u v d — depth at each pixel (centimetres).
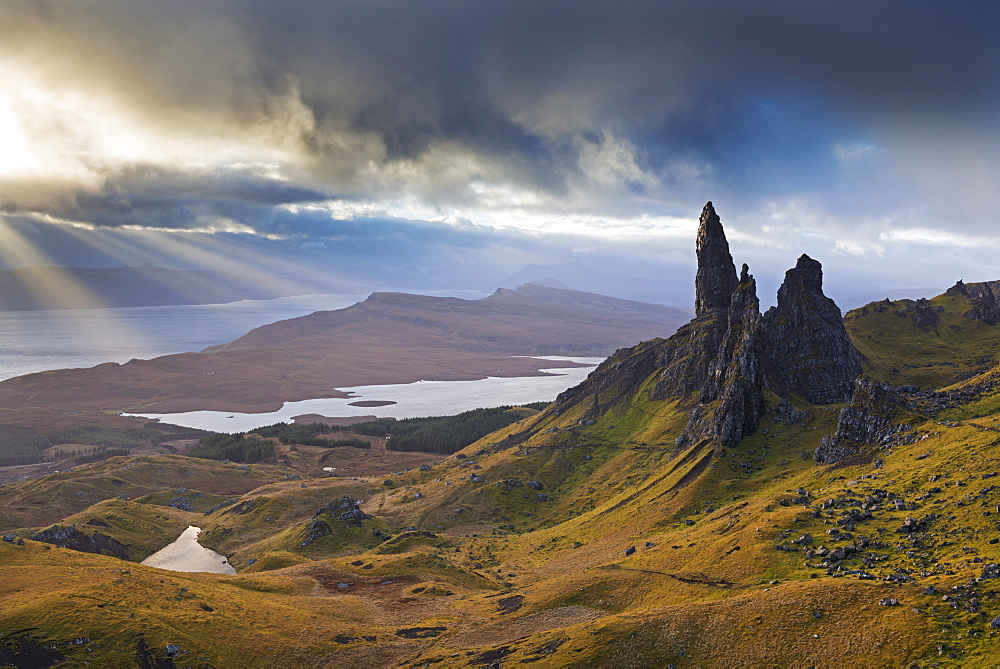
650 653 12244
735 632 12106
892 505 15738
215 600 17838
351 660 15000
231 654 15075
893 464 18900
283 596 19475
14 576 17988
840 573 13262
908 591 11550
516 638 14762
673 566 16725
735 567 15138
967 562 12012
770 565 14600
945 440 18550
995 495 14000
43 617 15150
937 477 16275
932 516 14275
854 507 16362
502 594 18388
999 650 9350
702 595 14338
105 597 16538
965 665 9356
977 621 10244
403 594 19688
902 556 13200
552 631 14375
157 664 14250
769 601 12575
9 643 14262
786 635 11512
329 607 18550
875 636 10688
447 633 15825
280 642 15875
